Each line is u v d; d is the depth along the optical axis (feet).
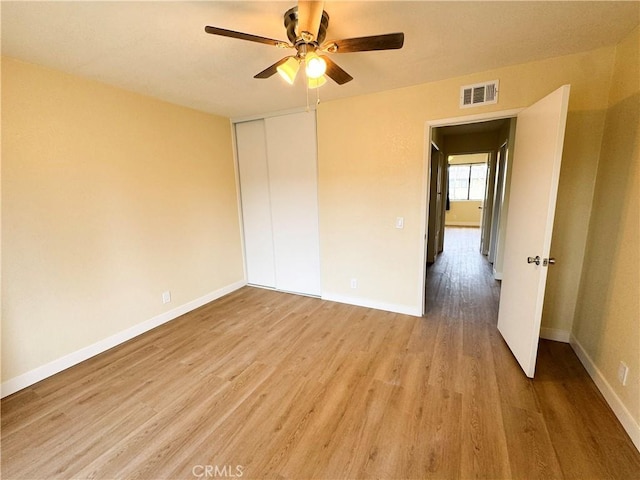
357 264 10.96
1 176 6.42
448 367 7.27
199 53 6.46
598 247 6.83
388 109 9.36
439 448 5.06
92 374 7.39
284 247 12.63
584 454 4.87
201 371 7.43
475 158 31.09
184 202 10.69
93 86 7.89
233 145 12.68
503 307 8.59
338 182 10.68
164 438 5.43
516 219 7.75
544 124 6.27
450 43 6.32
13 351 6.75
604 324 6.32
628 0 4.85
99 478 4.72
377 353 8.00
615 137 6.38
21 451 5.23
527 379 6.73
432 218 16.58
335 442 5.25
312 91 9.13
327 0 4.79
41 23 5.17
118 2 4.64
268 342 8.76
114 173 8.49
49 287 7.29
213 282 12.17
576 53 6.95
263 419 5.82
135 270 9.22
